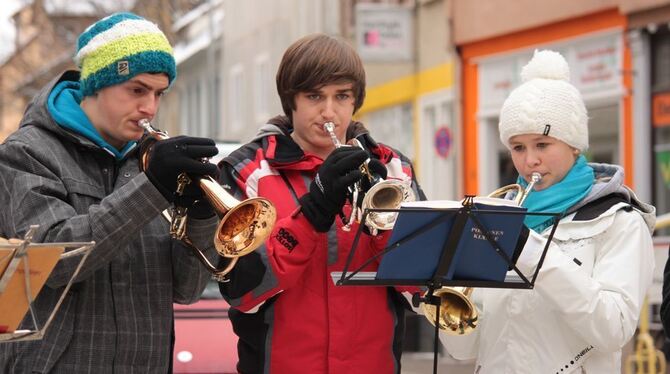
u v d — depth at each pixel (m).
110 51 4.81
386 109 24.97
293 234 4.80
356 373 5.02
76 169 4.86
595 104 17.45
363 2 24.36
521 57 19.42
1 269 3.95
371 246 5.04
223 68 36.38
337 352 4.99
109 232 4.53
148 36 4.86
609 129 17.22
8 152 4.75
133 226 4.55
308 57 5.02
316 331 4.99
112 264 4.87
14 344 4.79
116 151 5.00
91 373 4.79
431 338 13.27
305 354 4.99
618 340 4.95
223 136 36.31
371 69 25.62
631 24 16.59
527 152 5.26
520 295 5.17
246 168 5.10
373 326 5.07
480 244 4.54
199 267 5.02
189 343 7.62
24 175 4.70
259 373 5.05
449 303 5.21
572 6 17.72
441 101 22.02
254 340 5.06
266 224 4.48
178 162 4.52
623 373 9.88
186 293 5.09
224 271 4.62
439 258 4.53
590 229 5.09
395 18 22.33
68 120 4.85
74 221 4.57
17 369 4.76
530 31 19.02
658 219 10.35
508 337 5.21
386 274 4.51
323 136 5.10
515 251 4.77
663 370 9.43
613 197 5.18
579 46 17.83
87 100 4.96
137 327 4.89
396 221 4.39
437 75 22.02
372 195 4.59
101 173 4.97
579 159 5.28
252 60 32.31
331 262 5.02
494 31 19.80
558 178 5.25
